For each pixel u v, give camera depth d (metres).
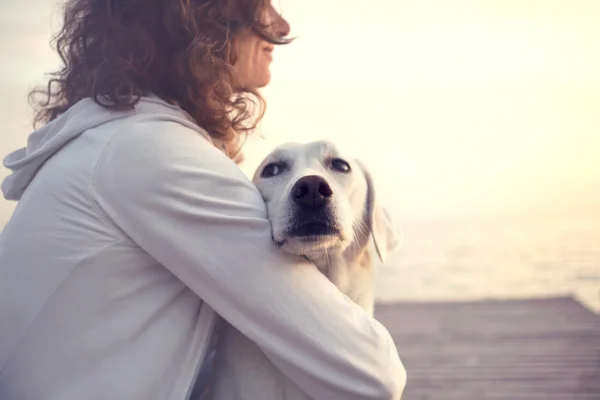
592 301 4.52
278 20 1.64
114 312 1.24
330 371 1.22
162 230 1.22
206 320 1.33
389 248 1.76
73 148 1.31
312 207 1.35
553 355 3.73
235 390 1.40
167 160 1.23
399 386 1.25
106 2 1.39
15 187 1.40
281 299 1.22
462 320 4.38
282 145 1.68
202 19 1.42
